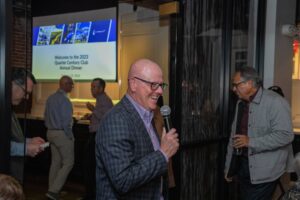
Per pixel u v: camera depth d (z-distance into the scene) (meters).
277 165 2.80
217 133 3.62
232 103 3.74
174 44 3.14
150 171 1.61
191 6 3.18
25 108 1.97
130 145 1.64
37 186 5.05
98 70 5.52
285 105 2.75
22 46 1.92
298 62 5.47
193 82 3.26
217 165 3.62
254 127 2.82
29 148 2.05
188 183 3.26
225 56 3.67
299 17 4.72
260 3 4.17
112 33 5.25
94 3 5.45
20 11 1.89
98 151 1.70
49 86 6.06
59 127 4.49
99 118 4.48
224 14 3.64
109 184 1.69
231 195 3.78
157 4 3.63
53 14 5.99
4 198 1.23
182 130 3.15
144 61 1.73
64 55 5.92
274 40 4.18
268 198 2.86
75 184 5.15
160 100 2.91
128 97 1.75
